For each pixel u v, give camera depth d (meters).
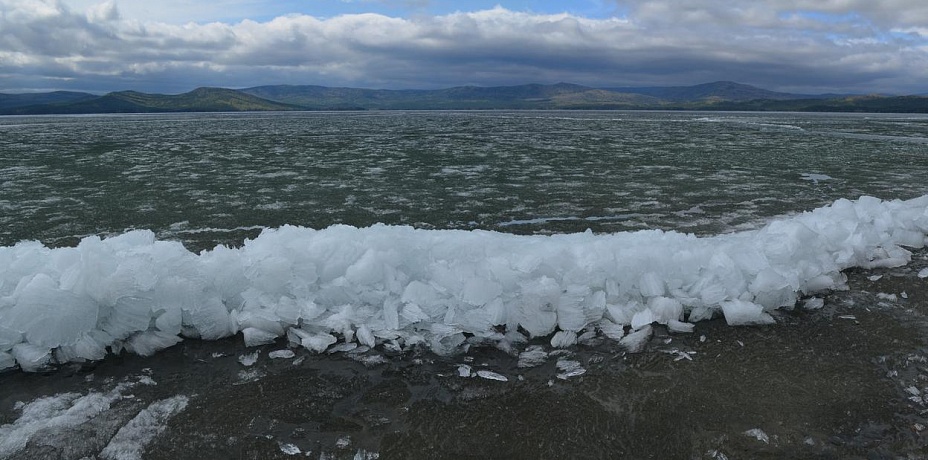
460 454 2.56
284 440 2.66
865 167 13.28
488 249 4.55
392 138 23.98
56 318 3.29
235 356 3.50
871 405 2.92
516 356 3.50
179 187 10.22
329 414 2.87
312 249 4.32
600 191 9.95
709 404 2.94
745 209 8.28
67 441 2.63
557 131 30.12
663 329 3.85
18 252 4.18
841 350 3.54
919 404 2.94
